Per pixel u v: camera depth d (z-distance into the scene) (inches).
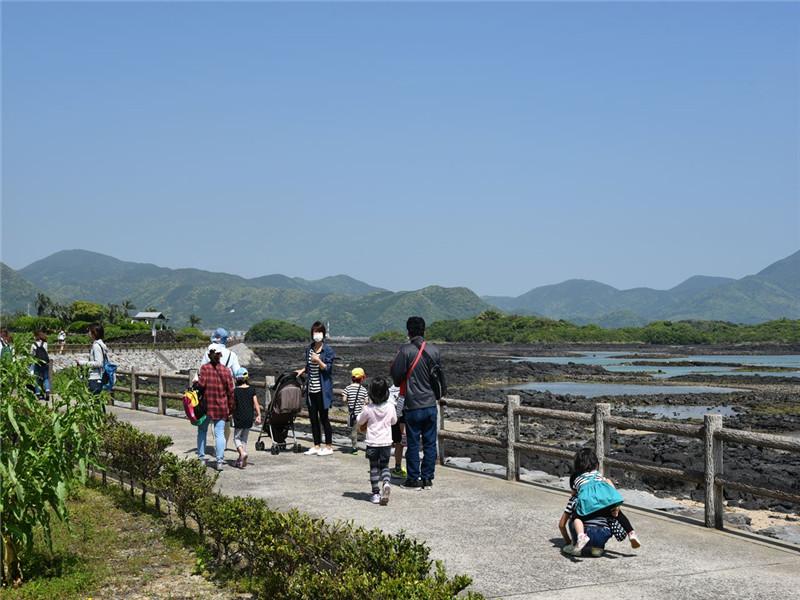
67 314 3895.2
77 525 355.3
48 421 281.1
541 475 465.4
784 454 840.3
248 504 283.0
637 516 350.9
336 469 468.4
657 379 2568.9
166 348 2684.5
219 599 260.2
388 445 372.5
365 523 331.0
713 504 324.8
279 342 6963.6
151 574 287.6
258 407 492.1
